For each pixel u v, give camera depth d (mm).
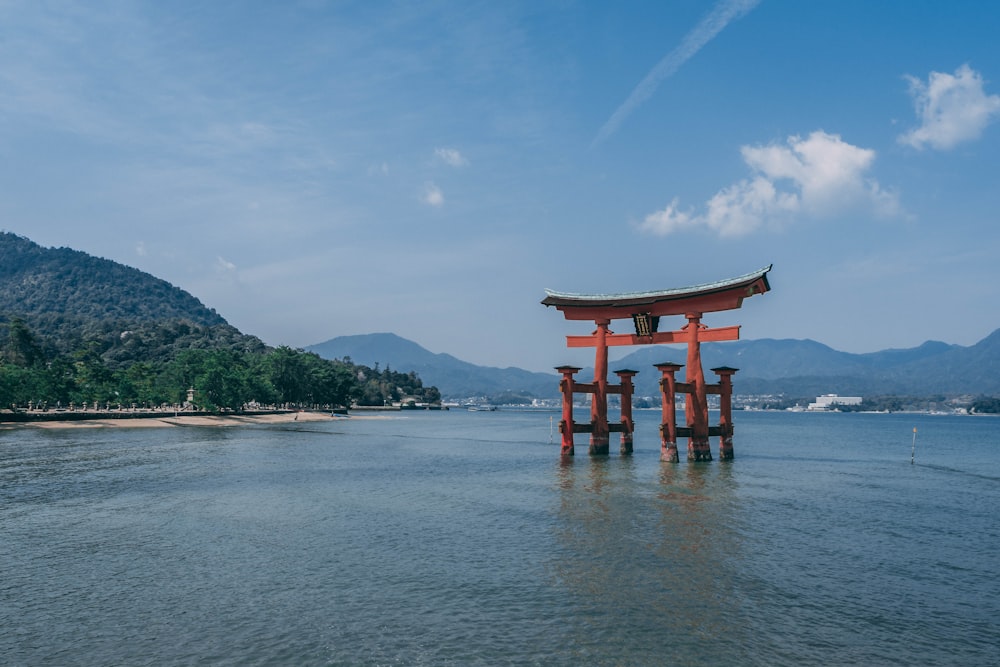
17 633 18531
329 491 44750
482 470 58656
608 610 20609
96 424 124938
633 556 26953
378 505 39031
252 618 19750
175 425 134875
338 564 25594
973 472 64062
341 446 90188
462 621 19594
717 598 21875
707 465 62125
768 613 20562
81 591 22219
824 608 21109
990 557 27922
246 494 43156
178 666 16484
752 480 51688
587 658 17109
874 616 20469
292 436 111812
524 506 38625
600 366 70250
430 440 108562
